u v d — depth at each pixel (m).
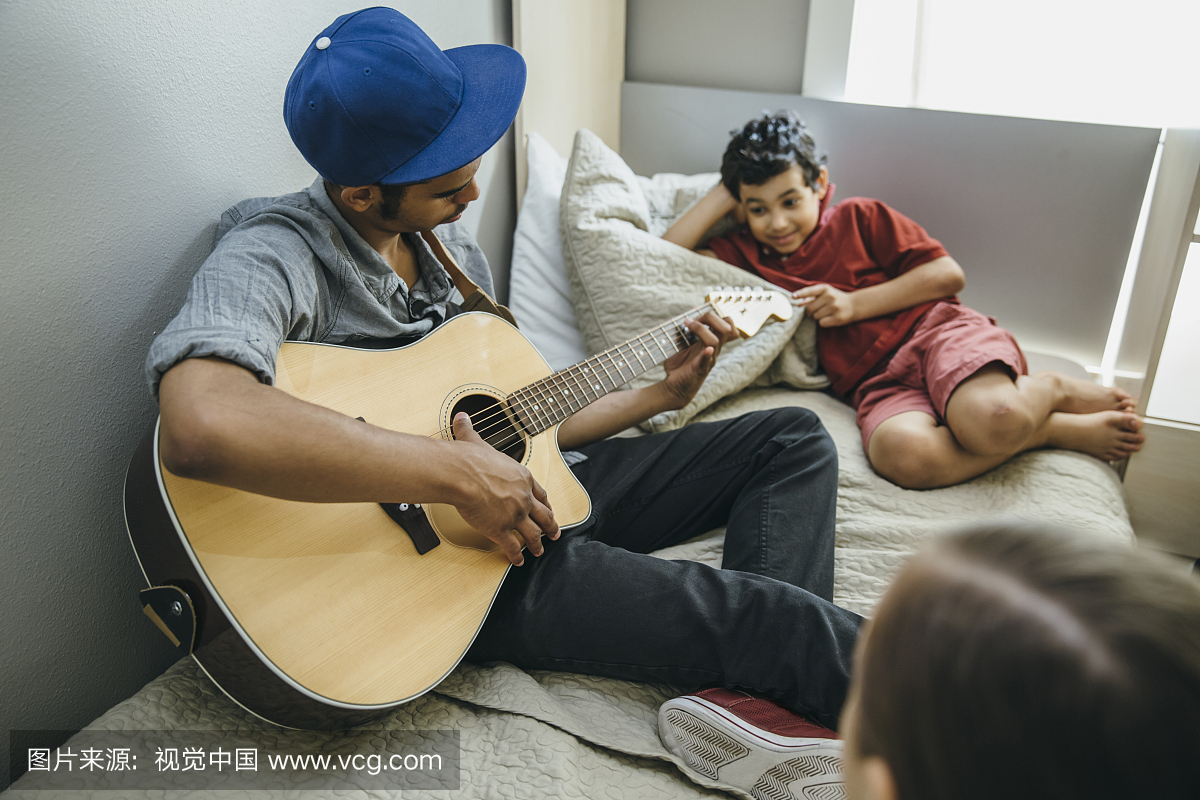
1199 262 1.67
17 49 0.81
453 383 1.04
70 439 0.92
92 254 0.92
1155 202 1.87
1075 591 0.26
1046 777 0.25
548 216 1.84
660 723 0.91
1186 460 1.72
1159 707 0.24
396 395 0.98
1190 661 0.24
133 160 0.95
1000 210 1.99
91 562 0.96
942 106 2.10
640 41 2.31
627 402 1.32
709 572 0.99
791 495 1.15
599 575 0.99
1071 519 1.36
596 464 1.26
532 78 1.83
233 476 0.72
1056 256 1.99
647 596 0.97
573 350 1.80
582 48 2.03
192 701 0.91
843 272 1.76
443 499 0.84
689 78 2.31
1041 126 1.90
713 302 1.35
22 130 0.82
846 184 2.10
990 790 0.26
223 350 0.74
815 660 0.89
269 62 1.15
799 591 0.94
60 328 0.89
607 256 1.69
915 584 0.30
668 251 1.71
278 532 0.82
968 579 0.28
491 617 1.00
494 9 1.72
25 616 0.89
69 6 0.85
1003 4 1.96
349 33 0.88
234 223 1.03
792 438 1.22
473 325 1.11
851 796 0.33
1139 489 1.79
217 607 0.77
